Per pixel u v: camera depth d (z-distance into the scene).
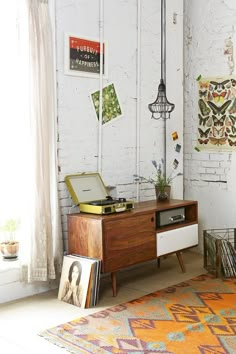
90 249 3.78
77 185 4.13
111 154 4.50
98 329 3.16
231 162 4.89
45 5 3.78
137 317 3.35
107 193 4.31
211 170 5.05
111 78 4.45
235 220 4.90
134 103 4.69
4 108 3.87
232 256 4.32
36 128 3.73
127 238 3.89
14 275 3.76
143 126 4.80
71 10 4.08
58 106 4.04
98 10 4.29
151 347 2.88
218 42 4.89
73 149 4.17
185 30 5.14
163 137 5.02
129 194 4.70
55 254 3.97
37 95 3.73
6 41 3.83
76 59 4.13
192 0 5.06
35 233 3.74
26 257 3.78
